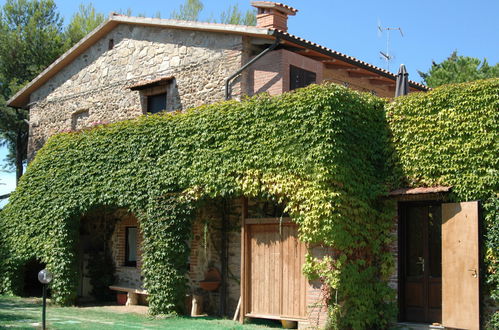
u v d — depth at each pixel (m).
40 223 15.39
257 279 11.66
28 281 17.31
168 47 15.58
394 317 10.83
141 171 13.29
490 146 9.98
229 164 11.63
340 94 10.66
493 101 10.04
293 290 11.05
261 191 11.12
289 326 11.00
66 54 18.23
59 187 15.20
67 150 15.30
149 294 12.57
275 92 13.16
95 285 16.12
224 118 11.91
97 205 14.32
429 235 10.86
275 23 13.76
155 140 13.24
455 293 9.93
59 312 13.09
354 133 10.82
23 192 16.16
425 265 10.84
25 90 19.69
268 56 13.45
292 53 13.39
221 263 13.07
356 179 10.76
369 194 11.05
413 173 10.84
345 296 10.27
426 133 10.75
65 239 14.78
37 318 11.85
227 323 11.45
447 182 10.35
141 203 13.15
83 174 14.70
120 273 15.84
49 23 26.33
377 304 10.98
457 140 10.33
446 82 25.55
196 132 12.45
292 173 10.67
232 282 12.87
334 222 10.15
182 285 12.48
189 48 15.00
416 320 10.81
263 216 12.03
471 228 9.84
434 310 10.60
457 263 9.96
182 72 15.07
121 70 16.89
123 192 13.62
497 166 9.88
